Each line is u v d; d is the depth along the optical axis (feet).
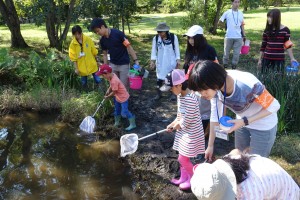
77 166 14.87
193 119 11.62
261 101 8.31
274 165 6.19
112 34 18.34
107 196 12.69
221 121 8.80
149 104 21.04
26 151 16.31
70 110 19.40
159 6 103.45
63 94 21.09
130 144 13.17
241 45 25.62
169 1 52.24
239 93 8.31
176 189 12.80
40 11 30.94
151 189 12.96
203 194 5.27
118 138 17.22
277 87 16.08
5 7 33.60
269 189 5.92
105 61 19.54
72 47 20.99
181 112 11.71
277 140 14.82
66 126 18.83
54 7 31.48
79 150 16.25
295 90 15.90
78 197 12.64
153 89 23.73
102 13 35.09
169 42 19.43
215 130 10.08
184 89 11.30
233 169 5.87
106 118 19.20
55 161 15.35
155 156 15.05
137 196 12.62
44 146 16.75
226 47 25.86
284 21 59.06
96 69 21.61
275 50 18.51
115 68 18.98
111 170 14.47
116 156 15.61
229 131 8.68
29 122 19.39
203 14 43.24
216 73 7.21
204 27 43.16
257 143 9.30
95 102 19.53
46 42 37.91
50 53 25.02
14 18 33.91
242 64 28.68
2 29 53.42
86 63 21.27
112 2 33.27
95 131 17.95
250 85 8.24
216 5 43.55
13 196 12.74
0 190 13.15
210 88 7.31
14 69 23.22
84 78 22.06
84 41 21.03
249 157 6.34
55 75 22.47
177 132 12.50
